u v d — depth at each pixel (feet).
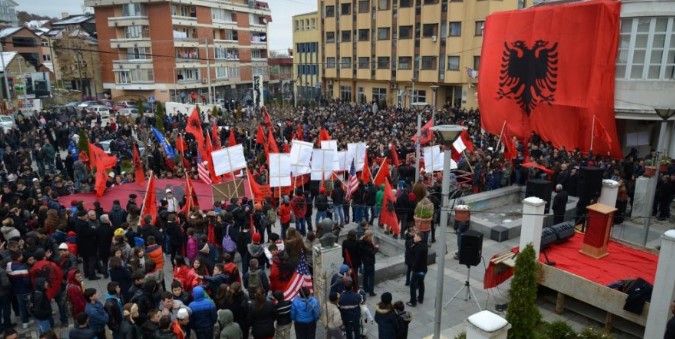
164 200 47.52
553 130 79.87
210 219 43.27
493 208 63.05
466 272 44.24
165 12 183.42
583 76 74.79
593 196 53.52
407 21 169.17
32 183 53.88
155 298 30.17
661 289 30.09
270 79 259.19
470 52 152.25
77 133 94.94
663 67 70.95
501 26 88.02
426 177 62.03
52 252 35.68
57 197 54.54
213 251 37.65
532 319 27.50
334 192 52.01
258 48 243.19
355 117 121.80
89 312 27.94
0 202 46.26
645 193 57.47
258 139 75.87
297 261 35.32
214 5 205.36
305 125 107.45
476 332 22.99
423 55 166.09
